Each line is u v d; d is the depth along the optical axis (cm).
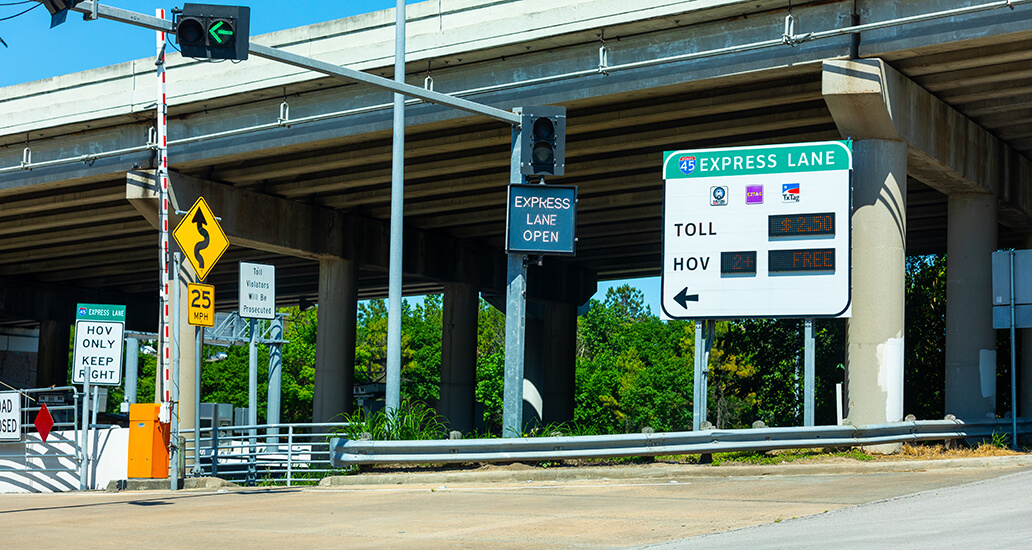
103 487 2152
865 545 935
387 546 1030
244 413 5319
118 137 3356
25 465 2261
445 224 4284
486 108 1808
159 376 2794
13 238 4578
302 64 1554
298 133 3038
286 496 1574
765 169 2078
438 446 1756
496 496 1501
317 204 3947
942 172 2620
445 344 4816
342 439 1748
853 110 2281
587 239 4628
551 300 5253
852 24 2245
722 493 1488
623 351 9344
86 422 2119
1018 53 2173
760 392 4338
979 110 2608
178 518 1304
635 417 7656
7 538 1129
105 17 1370
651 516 1229
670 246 2117
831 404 3991
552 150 1802
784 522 1150
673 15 2364
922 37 2184
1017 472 1708
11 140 3491
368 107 2833
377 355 9112
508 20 2589
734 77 2416
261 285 2134
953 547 908
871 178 2331
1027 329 3325
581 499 1441
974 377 2775
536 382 5803
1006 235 3822
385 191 3750
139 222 4275
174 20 1437
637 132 2997
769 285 2048
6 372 7556
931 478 1652
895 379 2316
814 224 2036
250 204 3647
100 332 2108
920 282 3991
